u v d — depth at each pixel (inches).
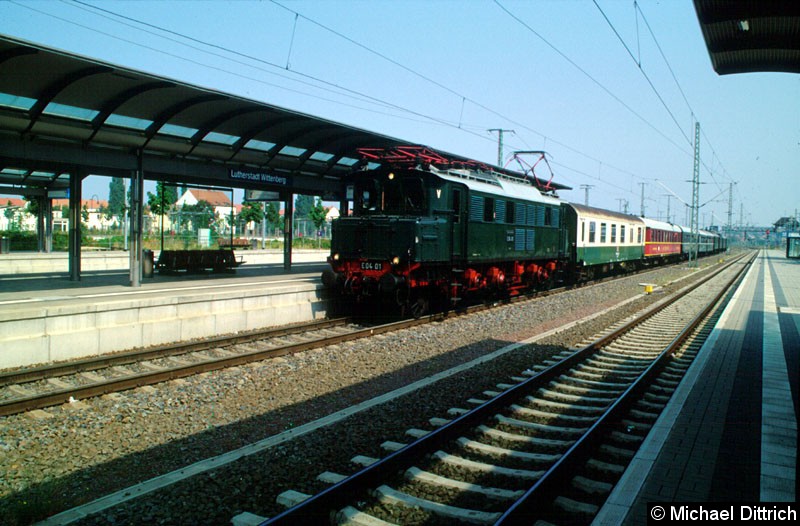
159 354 428.5
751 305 783.1
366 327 576.4
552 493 208.8
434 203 593.9
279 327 576.1
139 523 192.5
